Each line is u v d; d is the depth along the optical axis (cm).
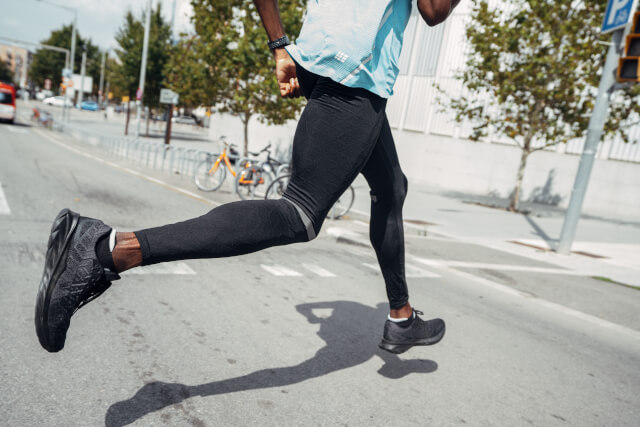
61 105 7225
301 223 147
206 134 4716
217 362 261
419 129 2398
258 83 1548
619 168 1836
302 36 158
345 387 251
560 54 1416
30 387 213
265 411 216
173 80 1959
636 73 734
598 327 452
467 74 1498
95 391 216
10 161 1147
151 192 980
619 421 256
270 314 352
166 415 202
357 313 379
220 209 138
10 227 529
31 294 333
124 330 290
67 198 762
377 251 200
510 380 292
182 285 395
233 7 1633
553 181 1964
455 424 229
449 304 459
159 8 3200
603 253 934
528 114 1477
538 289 578
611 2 775
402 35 164
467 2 2159
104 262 127
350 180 153
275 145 2822
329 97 149
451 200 1673
